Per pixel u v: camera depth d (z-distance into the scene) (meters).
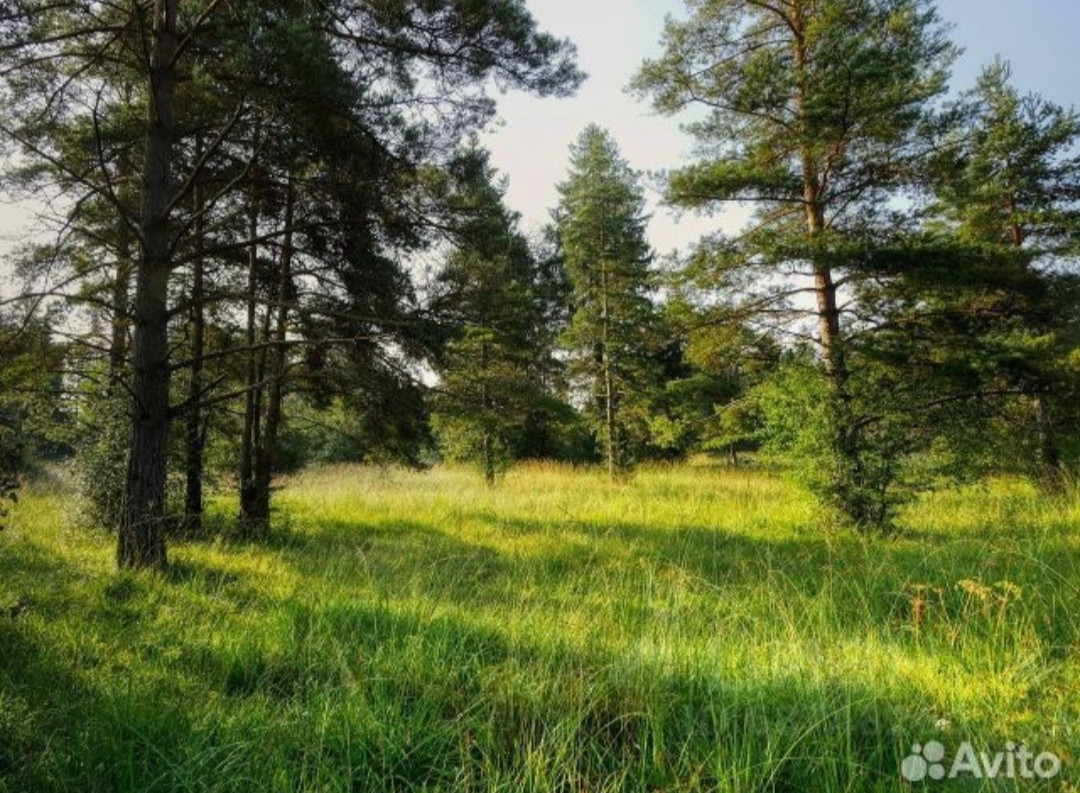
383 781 2.64
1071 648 3.96
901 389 9.66
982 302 12.36
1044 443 11.81
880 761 2.77
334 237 9.73
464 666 3.86
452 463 21.16
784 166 10.55
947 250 9.53
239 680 3.94
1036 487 11.93
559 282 35.59
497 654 4.29
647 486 17.75
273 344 7.57
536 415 20.94
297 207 9.78
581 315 21.47
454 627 4.56
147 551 6.82
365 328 9.46
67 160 8.65
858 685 3.42
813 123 9.44
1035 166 13.60
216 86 7.47
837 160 10.30
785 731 2.92
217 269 10.82
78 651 4.05
